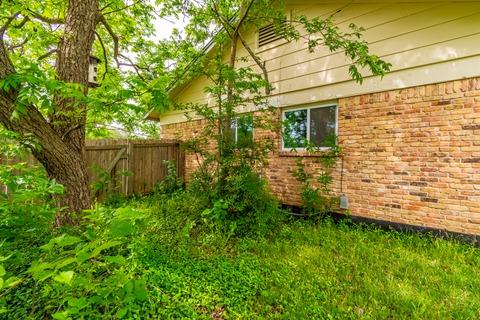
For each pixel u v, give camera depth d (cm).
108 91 255
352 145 512
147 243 343
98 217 175
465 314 236
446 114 409
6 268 184
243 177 468
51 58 598
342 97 527
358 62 420
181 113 898
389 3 466
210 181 510
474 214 386
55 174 337
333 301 255
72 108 333
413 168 441
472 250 365
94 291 152
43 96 218
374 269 319
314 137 582
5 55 266
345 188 521
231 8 639
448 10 408
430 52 425
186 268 308
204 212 438
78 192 350
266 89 566
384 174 472
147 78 607
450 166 406
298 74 600
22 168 289
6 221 196
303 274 307
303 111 602
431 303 252
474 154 386
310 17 582
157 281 272
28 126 299
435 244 389
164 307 236
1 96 268
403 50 452
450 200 406
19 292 208
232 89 533
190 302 247
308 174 567
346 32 522
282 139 630
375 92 483
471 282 287
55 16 556
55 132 329
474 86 386
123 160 745
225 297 259
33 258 198
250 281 288
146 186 795
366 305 250
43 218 227
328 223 495
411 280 295
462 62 396
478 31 383
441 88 414
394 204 461
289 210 606
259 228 442
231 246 395
